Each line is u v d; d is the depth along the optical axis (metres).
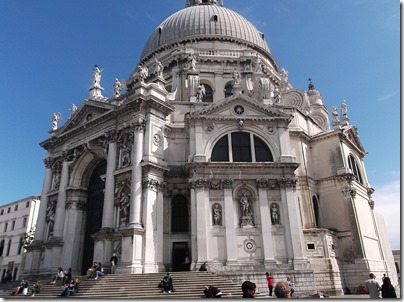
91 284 24.31
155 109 33.34
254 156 31.69
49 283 28.86
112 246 30.34
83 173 38.84
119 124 34.28
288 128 34.59
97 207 37.00
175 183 33.03
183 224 32.19
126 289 22.56
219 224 29.19
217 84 43.75
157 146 32.47
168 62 45.12
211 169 30.41
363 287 31.28
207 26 48.59
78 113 39.78
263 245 28.55
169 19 52.62
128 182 31.14
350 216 34.38
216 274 25.56
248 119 32.62
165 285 22.00
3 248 68.44
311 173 37.19
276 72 50.69
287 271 27.27
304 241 30.88
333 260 30.70
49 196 40.06
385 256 40.91
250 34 50.31
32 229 62.28
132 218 28.56
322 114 46.69
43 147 42.97
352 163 39.94
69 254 35.34
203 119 32.16
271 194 30.45
